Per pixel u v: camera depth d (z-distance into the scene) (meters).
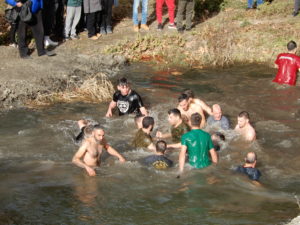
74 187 10.74
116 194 10.56
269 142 12.21
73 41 17.02
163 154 11.49
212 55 16.73
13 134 12.45
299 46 16.95
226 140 12.10
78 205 10.28
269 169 11.33
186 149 11.30
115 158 11.59
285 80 14.85
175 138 12.05
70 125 12.84
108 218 9.99
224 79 15.46
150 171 11.16
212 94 14.48
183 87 14.92
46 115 13.25
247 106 13.81
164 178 10.98
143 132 11.95
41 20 15.46
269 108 13.70
